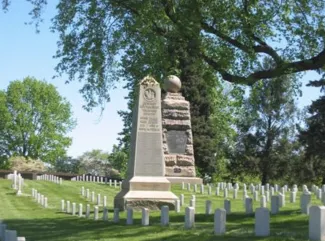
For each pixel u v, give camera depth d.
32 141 93.69
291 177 66.44
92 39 22.61
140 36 22.33
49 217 26.39
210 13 20.61
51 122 95.38
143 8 20.05
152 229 17.98
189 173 43.94
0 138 94.44
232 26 20.58
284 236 13.66
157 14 20.08
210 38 22.05
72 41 23.16
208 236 14.95
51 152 95.38
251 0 20.42
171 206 26.03
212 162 61.00
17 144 94.31
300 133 55.22
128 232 17.94
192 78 60.34
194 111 60.84
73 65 23.55
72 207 28.44
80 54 23.12
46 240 17.41
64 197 39.34
